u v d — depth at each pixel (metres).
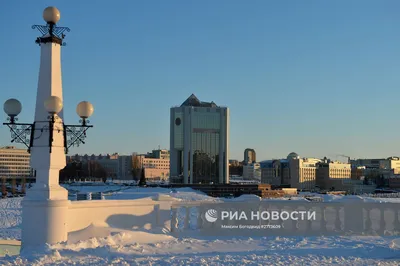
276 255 12.64
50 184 13.80
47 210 13.39
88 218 15.15
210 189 109.81
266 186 114.19
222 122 173.25
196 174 171.00
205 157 172.25
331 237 15.84
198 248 13.70
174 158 172.50
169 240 14.81
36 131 13.73
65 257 11.86
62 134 13.93
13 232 28.16
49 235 13.35
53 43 14.12
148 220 16.75
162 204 17.05
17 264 11.04
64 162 14.04
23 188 116.12
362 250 13.38
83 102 13.99
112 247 12.86
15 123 13.66
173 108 172.88
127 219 16.22
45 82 13.99
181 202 16.80
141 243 13.96
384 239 15.43
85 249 12.66
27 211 13.45
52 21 14.17
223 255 12.51
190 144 171.12
